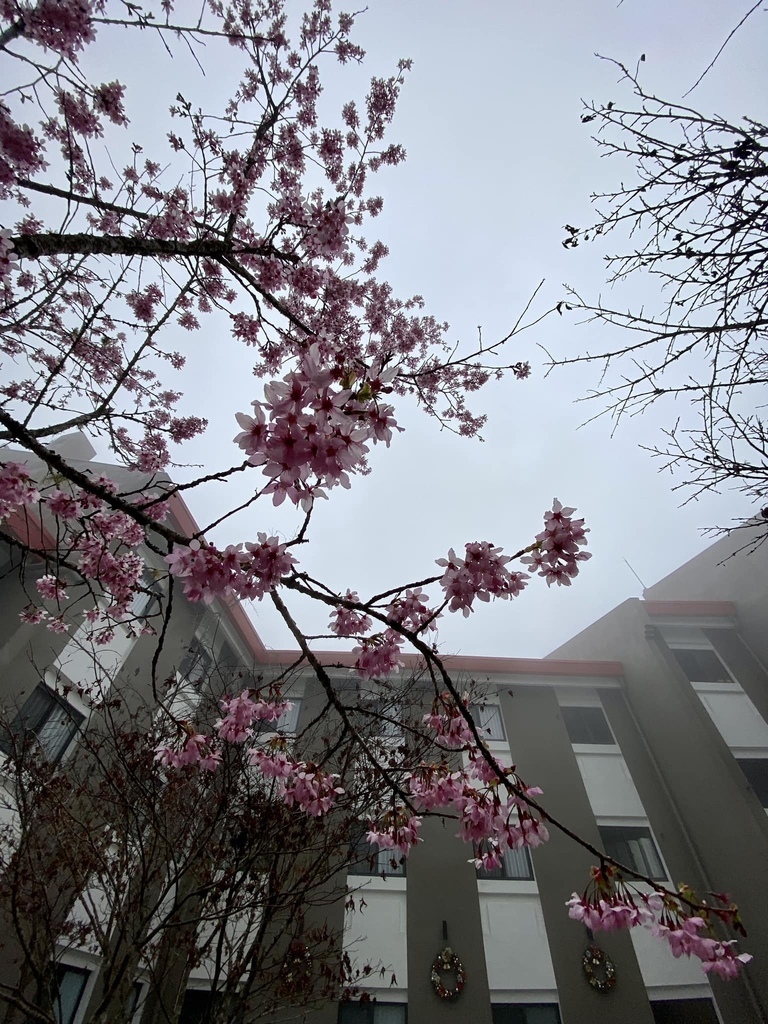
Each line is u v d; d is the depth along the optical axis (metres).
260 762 2.88
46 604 6.38
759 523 4.23
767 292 3.01
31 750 5.73
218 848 4.89
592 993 7.77
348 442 1.70
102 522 4.14
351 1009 7.37
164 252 3.75
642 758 10.90
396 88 5.35
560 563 2.27
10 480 3.32
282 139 4.85
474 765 2.72
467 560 2.22
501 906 8.48
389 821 2.76
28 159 2.93
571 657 15.09
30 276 4.98
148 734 5.11
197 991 6.84
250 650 10.33
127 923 4.01
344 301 5.94
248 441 1.70
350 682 9.44
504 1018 7.54
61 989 5.88
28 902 4.57
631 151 2.83
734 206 2.80
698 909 1.96
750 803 9.20
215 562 2.10
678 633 13.04
